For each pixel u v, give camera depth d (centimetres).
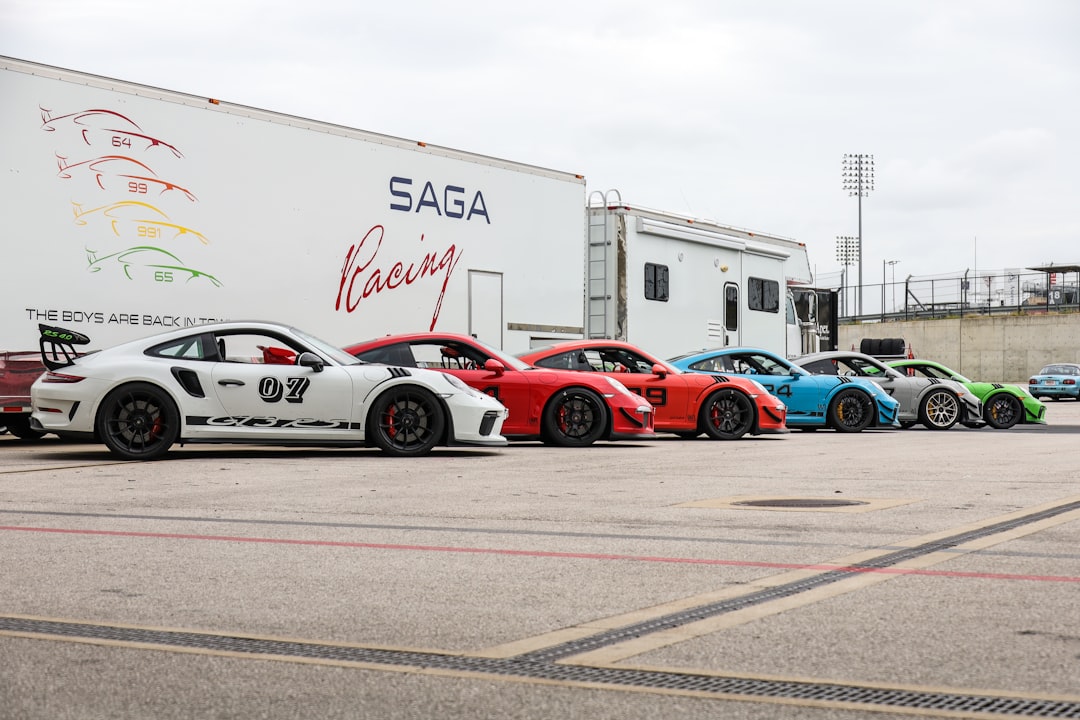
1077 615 430
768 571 521
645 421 1317
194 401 1058
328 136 1369
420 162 1470
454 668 363
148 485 866
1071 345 6119
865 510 725
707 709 321
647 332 1855
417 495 810
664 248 1895
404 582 501
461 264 1523
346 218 1385
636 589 484
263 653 383
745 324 2095
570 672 358
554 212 1669
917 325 6519
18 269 1122
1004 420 1950
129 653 384
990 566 529
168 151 1229
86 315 1169
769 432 1502
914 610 440
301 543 605
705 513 716
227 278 1276
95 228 1175
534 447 1281
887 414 1739
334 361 1107
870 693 335
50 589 488
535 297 1634
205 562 550
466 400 1127
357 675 356
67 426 1043
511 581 503
